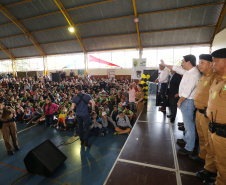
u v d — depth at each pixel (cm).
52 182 273
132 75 774
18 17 1366
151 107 430
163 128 261
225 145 98
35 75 1892
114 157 352
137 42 1382
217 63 101
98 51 1596
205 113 134
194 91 166
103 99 781
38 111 637
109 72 1791
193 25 1116
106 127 520
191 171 145
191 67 173
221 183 108
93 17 1259
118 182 134
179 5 1014
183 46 1275
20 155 369
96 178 280
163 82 364
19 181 277
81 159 346
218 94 101
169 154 178
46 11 1266
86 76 1650
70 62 1944
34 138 472
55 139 462
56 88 1132
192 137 171
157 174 143
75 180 276
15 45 1775
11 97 721
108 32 1378
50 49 1734
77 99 342
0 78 1588
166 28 1201
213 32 1108
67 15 1255
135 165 158
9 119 368
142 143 208
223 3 917
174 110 298
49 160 298
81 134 385
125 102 660
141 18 1167
